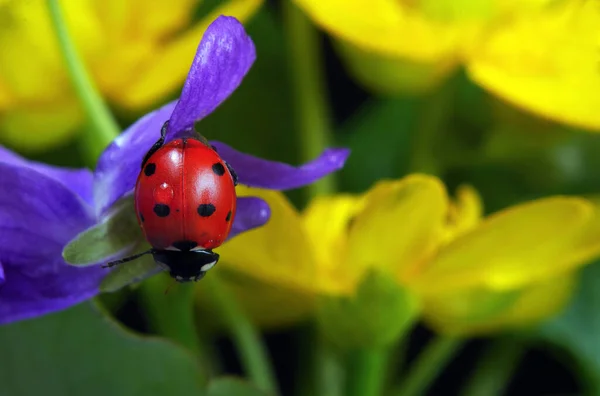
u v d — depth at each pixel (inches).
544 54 4.6
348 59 5.0
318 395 5.2
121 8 4.6
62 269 4.1
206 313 5.1
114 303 5.0
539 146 5.4
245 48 3.9
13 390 4.6
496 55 4.6
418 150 5.3
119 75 4.6
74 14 4.5
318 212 4.7
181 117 3.8
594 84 4.5
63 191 4.1
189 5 4.7
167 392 4.5
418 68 4.9
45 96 4.6
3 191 4.1
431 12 4.7
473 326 4.8
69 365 4.5
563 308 5.3
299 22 5.2
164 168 4.0
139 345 4.5
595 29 4.5
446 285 4.5
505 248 4.4
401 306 4.5
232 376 4.5
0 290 4.1
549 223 4.4
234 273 4.9
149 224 4.0
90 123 4.4
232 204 4.1
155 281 4.5
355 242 4.5
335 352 4.9
